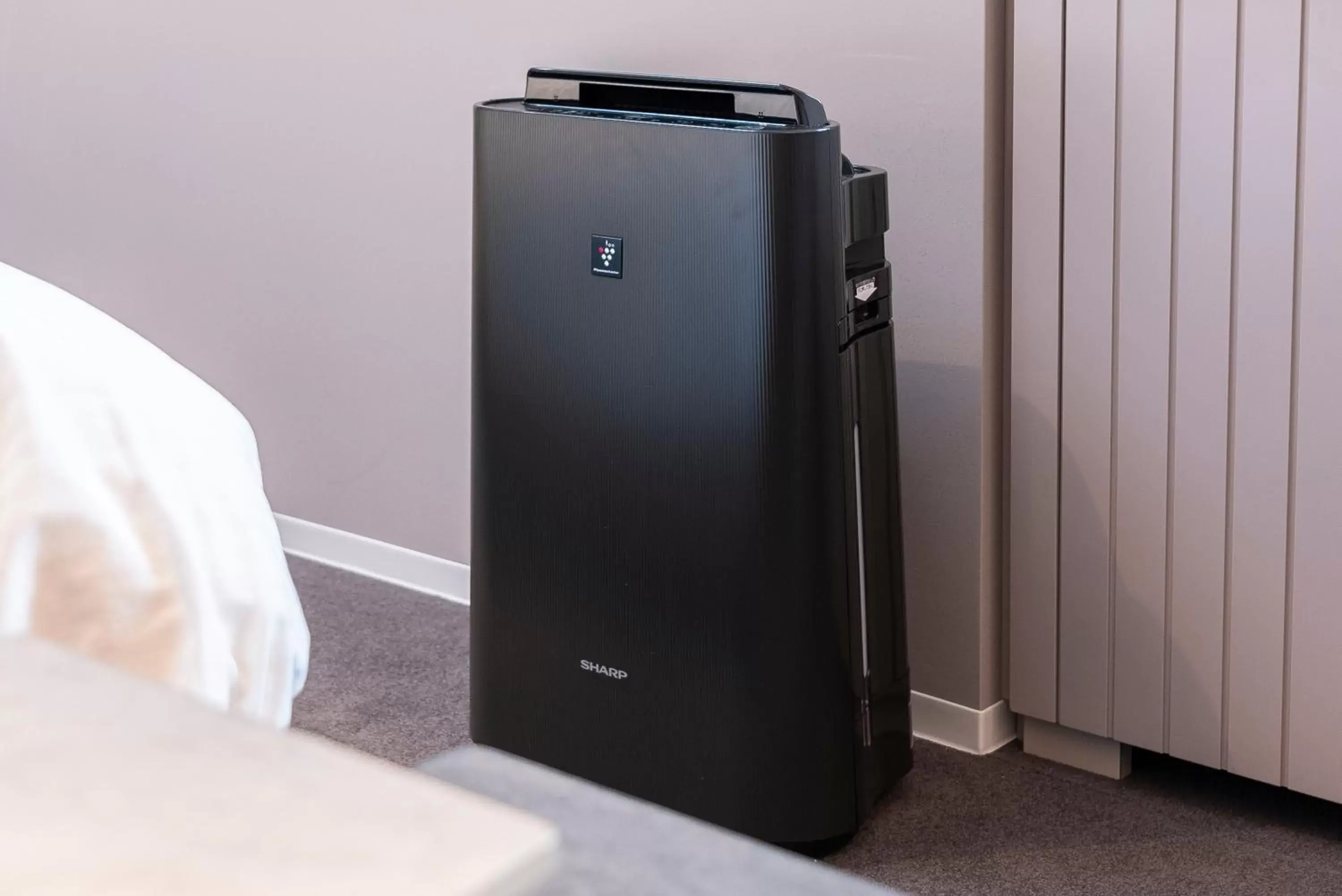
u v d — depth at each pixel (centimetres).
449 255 228
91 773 33
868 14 178
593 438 165
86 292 280
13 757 33
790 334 151
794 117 151
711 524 158
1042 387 176
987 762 188
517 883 30
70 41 268
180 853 30
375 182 234
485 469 175
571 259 162
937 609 189
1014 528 183
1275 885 159
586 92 167
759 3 187
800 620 158
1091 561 177
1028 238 174
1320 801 177
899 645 173
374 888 29
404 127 228
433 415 238
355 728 196
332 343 248
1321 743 164
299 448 258
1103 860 164
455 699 205
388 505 248
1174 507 170
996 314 180
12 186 286
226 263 258
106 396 108
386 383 242
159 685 37
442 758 54
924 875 162
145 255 269
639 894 41
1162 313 165
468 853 30
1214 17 155
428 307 233
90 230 277
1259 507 163
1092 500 175
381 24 226
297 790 32
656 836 45
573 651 171
